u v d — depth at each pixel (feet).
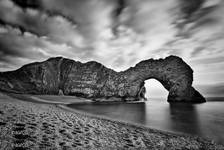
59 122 67.05
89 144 46.06
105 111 175.63
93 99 470.39
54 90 515.09
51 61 593.42
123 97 467.11
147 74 468.75
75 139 48.37
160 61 461.37
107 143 49.65
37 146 37.91
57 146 40.27
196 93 410.93
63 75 580.30
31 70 499.51
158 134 71.87
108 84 502.38
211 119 126.82
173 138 66.08
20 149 34.76
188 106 274.98
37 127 52.95
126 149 46.57
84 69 575.79
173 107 252.62
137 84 473.67
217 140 66.28
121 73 507.71
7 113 64.49
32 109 91.76
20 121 55.98
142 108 232.12
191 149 52.85
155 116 143.02
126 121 107.14
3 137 39.27
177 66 425.28
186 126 96.63
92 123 79.00
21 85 435.53
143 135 66.49
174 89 413.59
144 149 48.49
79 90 516.73
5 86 386.73
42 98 329.31
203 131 83.25
